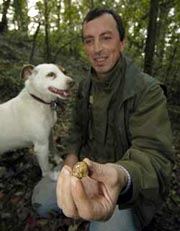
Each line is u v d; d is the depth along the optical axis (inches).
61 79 38.2
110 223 25.9
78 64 134.3
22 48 123.0
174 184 44.2
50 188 35.0
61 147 49.6
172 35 110.1
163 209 37.5
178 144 60.7
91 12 25.9
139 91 24.1
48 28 111.9
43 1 103.3
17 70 86.7
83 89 29.2
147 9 102.7
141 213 24.1
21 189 40.3
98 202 12.3
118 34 25.5
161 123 22.5
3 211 36.3
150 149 21.2
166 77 107.0
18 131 40.5
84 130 30.1
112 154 27.7
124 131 25.3
